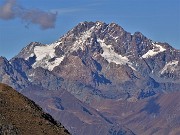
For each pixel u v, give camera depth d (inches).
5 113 6210.6
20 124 6127.0
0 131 5753.0
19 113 6363.2
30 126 6156.5
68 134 6481.3
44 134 6117.1
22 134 5905.5
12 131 5851.4
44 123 6387.8
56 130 6358.3
